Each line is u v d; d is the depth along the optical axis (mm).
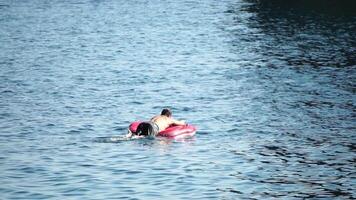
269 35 131000
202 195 39406
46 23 153000
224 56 104812
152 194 39500
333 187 41094
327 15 161750
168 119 55094
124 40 124750
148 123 53812
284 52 108188
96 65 95688
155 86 79500
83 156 48281
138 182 41969
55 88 77625
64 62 98500
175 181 42281
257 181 42438
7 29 141625
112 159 47500
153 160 47281
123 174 43781
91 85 79875
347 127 58031
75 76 86312
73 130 57062
